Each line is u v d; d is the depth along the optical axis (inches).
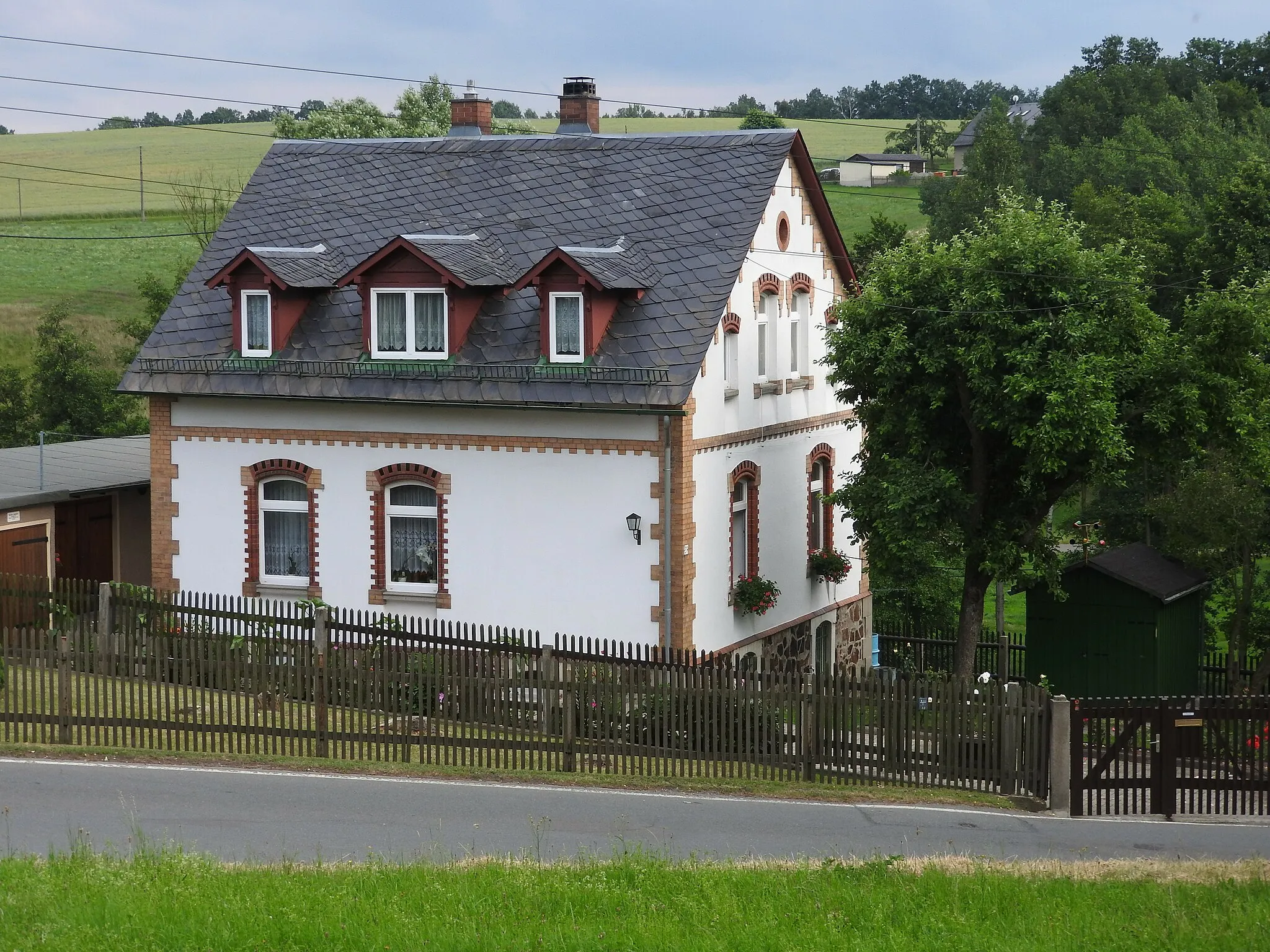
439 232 1050.7
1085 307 859.4
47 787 680.4
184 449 1031.0
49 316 1969.7
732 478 995.9
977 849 639.8
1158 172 2529.5
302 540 1022.4
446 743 760.3
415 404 969.5
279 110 2284.7
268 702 769.6
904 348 880.9
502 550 965.2
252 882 497.7
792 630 1104.2
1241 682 1042.1
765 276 1035.3
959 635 962.1
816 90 6550.2
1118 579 1043.3
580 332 937.5
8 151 4658.0
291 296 1005.2
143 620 871.7
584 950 441.1
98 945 430.3
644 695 767.7
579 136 1114.1
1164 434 877.2
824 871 539.8
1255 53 3604.8
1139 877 560.7
